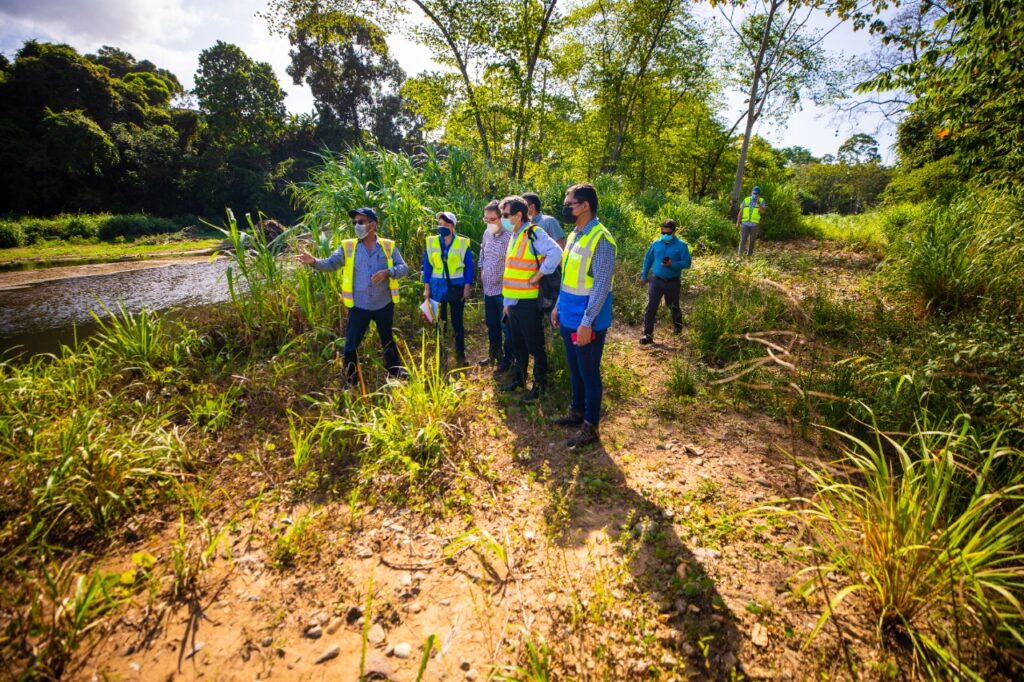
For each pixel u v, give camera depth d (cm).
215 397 431
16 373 436
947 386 329
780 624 210
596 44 2053
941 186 995
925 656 182
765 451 355
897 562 197
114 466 302
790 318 548
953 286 524
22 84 3900
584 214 331
